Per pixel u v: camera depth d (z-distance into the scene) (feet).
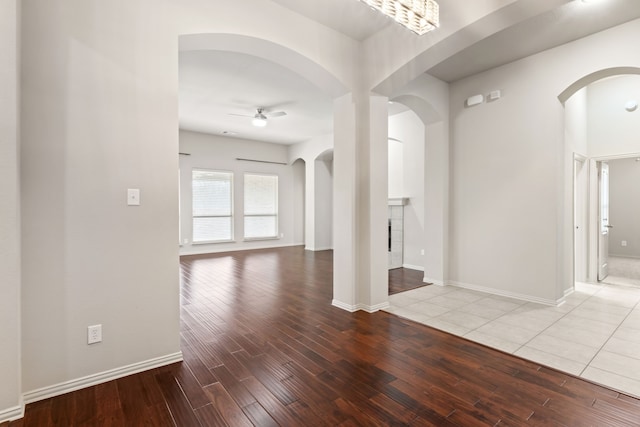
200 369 7.48
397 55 10.34
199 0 7.97
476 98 14.07
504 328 10.00
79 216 6.57
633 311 11.55
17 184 5.68
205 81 14.60
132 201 7.16
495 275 13.85
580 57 11.16
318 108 18.53
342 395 6.48
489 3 7.74
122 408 6.02
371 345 8.80
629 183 24.16
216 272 18.42
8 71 5.52
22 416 5.73
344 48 11.03
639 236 23.71
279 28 9.28
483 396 6.44
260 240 28.60
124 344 7.14
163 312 7.63
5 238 5.56
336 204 12.24
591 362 7.81
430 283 15.80
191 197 25.07
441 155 15.15
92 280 6.75
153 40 7.39
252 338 9.24
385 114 11.94
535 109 12.43
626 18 9.86
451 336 9.39
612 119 15.14
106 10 6.83
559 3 7.20
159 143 7.50
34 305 6.16
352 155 11.55
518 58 12.74
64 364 6.48
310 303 12.59
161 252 7.57
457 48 9.27
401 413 5.91
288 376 7.19
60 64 6.34
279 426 5.57
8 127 5.54
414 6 7.46
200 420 5.71
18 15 5.77
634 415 5.83
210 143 25.67
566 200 13.80
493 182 13.80
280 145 29.63
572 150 14.38
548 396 6.43
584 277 16.08
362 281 11.84
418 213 19.25
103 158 6.82
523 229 12.92
